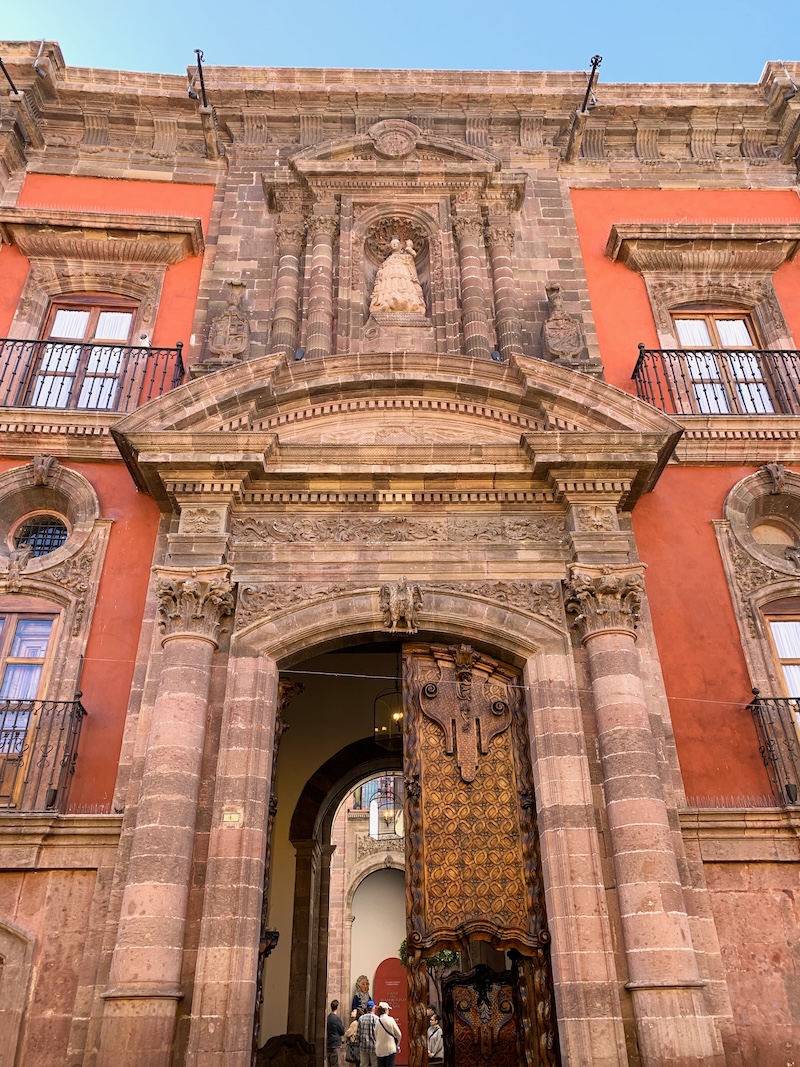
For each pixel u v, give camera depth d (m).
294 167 14.64
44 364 12.73
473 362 11.28
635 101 15.71
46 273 13.48
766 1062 8.15
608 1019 8.03
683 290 14.00
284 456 10.59
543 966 8.78
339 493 10.70
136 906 8.03
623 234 14.02
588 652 9.81
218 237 14.23
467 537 10.63
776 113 15.93
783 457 11.80
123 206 14.49
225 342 12.39
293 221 14.37
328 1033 15.72
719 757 9.80
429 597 10.21
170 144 15.31
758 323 13.90
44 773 9.38
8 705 9.63
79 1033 7.99
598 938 8.39
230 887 8.42
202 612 9.66
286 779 16.09
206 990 7.95
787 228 14.00
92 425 11.47
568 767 9.23
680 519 11.40
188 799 8.64
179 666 9.29
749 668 10.36
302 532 10.56
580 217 14.88
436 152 15.18
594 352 13.14
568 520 10.66
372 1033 15.66
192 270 13.81
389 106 15.70
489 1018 10.45
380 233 14.77
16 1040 7.98
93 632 10.26
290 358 12.73
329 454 10.59
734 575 11.00
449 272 13.92
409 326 13.30
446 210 14.62
